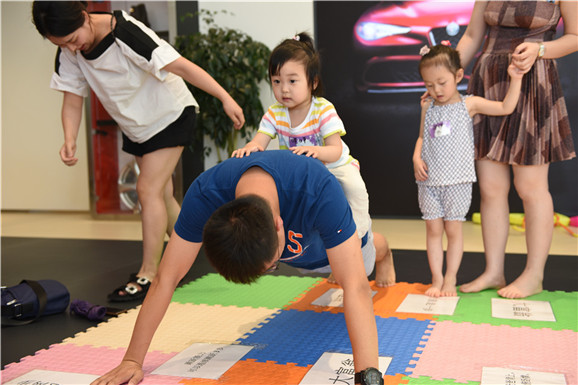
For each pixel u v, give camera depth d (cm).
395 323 210
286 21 475
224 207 114
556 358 174
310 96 187
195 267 313
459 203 243
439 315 219
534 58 228
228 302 245
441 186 244
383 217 475
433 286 250
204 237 112
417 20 450
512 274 283
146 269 271
